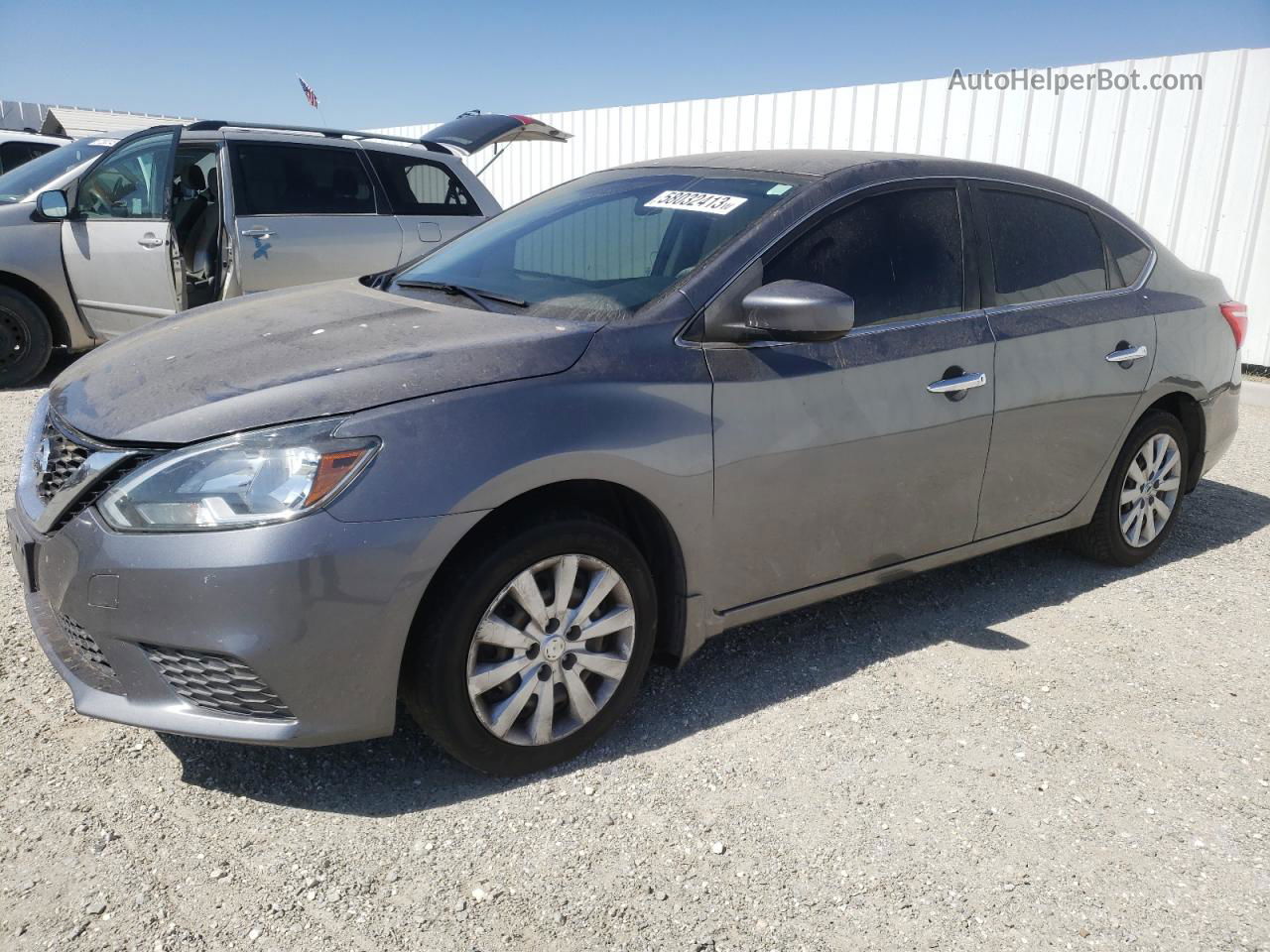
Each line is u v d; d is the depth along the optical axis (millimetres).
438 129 8125
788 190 3271
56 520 2484
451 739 2596
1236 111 7758
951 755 2938
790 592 3207
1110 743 3039
